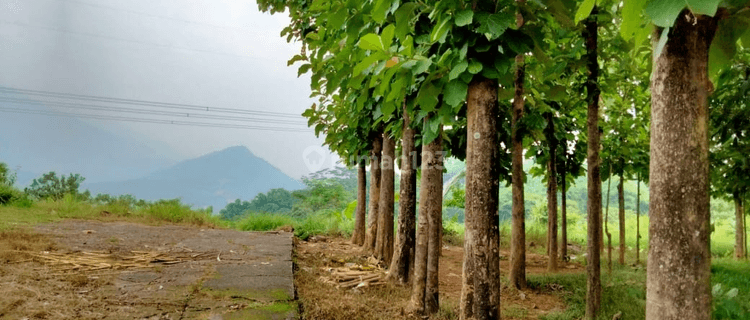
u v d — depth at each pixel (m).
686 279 1.43
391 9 3.08
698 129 1.45
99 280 4.49
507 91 3.98
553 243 8.21
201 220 11.57
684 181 1.44
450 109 3.34
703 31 1.50
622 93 7.38
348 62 3.98
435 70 3.11
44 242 6.11
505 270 8.41
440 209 4.67
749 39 1.67
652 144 1.54
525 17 3.09
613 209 24.81
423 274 4.61
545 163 9.24
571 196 27.22
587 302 4.53
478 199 3.24
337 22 3.79
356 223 10.20
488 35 2.70
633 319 4.66
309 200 18.44
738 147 6.07
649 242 1.55
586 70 5.07
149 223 10.16
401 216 5.98
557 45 4.99
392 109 3.40
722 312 4.94
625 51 4.41
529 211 22.05
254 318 3.66
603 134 8.09
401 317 4.39
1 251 5.18
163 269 5.25
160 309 3.74
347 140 9.33
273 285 4.74
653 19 1.29
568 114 8.22
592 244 4.51
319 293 4.91
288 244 7.88
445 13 2.86
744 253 11.10
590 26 4.45
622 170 8.50
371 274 6.03
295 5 7.81
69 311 3.49
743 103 5.17
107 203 12.29
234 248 7.12
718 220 21.08
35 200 11.93
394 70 2.73
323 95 8.86
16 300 3.58
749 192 9.43
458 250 11.16
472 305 3.25
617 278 6.97
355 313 4.29
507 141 7.55
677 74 1.48
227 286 4.60
